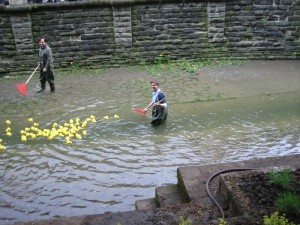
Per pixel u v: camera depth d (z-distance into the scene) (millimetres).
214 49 15359
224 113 9727
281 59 15469
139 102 10797
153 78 13344
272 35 15180
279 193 3980
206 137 8242
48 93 11984
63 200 6016
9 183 6551
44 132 8578
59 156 7500
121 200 5977
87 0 14195
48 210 5762
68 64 14945
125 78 13500
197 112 9859
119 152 7602
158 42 15133
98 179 6609
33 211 5742
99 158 7367
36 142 8180
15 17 13914
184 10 14773
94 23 14617
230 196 4184
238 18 15047
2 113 10258
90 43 14844
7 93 12188
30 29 14156
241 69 14164
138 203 5152
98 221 4137
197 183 4883
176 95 11398
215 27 15055
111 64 15156
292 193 3986
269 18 14969
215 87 12062
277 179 4199
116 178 6625
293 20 14898
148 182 6469
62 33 14570
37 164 7199
